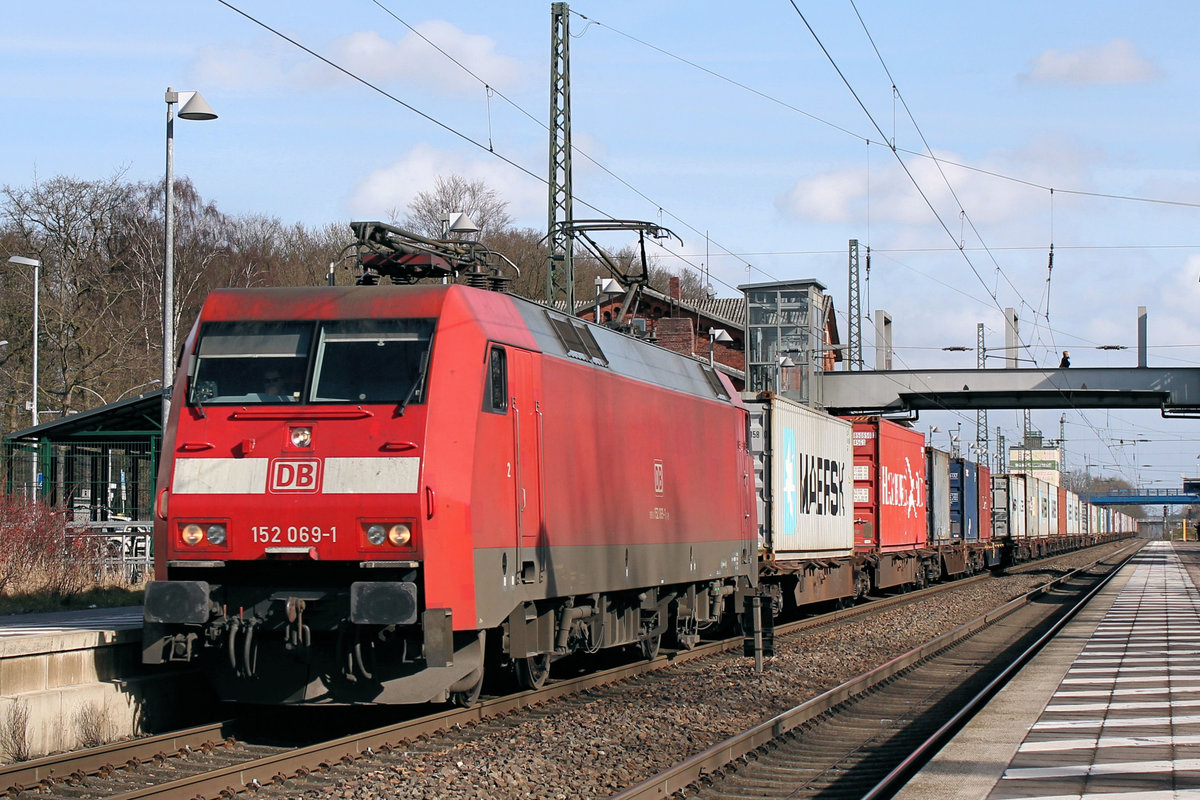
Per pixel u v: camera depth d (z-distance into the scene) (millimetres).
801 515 24312
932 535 36969
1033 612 29328
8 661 9883
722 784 9680
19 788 8664
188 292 54281
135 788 8922
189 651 10727
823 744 11727
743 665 17219
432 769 9617
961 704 14062
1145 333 41031
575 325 14500
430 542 10445
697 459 18172
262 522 10641
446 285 11500
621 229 22031
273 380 11102
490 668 13891
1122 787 8484
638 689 14602
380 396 10836
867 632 22422
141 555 23609
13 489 22938
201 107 18734
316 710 12797
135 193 55688
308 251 63469
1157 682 14531
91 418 24359
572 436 13555
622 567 14953
